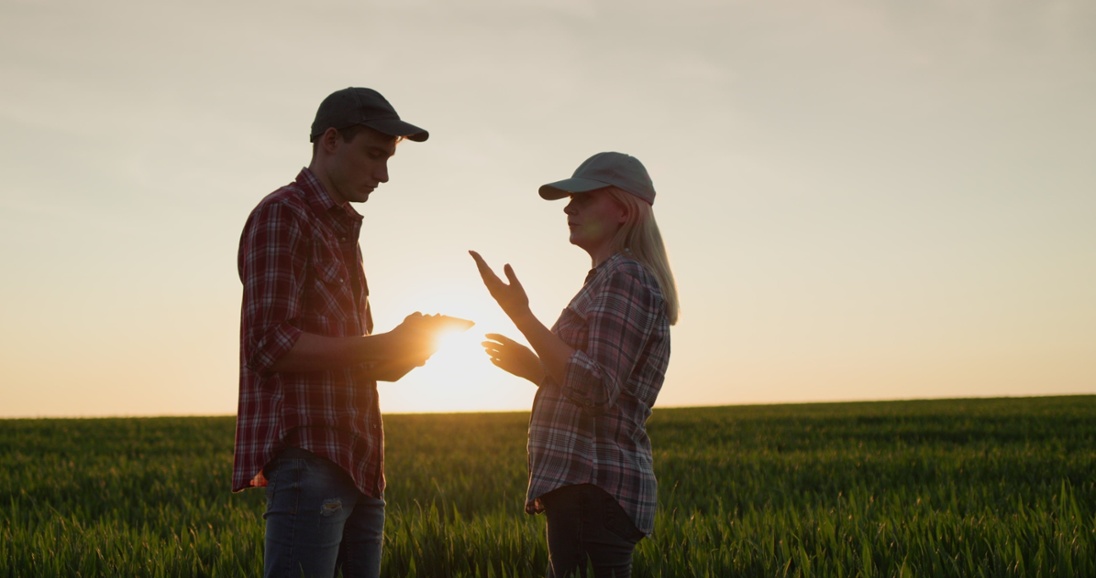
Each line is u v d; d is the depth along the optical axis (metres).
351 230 3.75
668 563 5.54
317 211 3.61
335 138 3.64
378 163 3.69
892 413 34.38
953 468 12.71
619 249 3.81
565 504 3.55
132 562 6.00
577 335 3.64
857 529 6.48
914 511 7.82
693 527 6.91
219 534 7.45
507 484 11.30
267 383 3.49
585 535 3.53
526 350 3.80
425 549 6.30
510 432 26.39
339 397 3.51
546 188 3.84
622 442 3.65
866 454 15.45
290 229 3.44
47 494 12.10
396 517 7.90
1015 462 13.28
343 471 3.49
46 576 5.73
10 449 21.22
